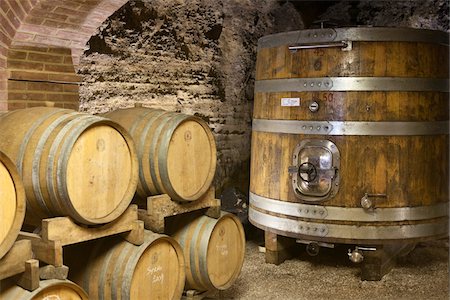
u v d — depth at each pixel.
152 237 3.35
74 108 4.67
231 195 6.41
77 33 4.52
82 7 4.20
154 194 3.73
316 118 4.34
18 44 4.17
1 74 4.11
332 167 4.27
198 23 5.96
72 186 2.87
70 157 2.85
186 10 5.77
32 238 2.80
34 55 4.32
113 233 3.15
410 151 4.27
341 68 4.25
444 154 4.52
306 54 4.39
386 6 7.00
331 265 5.02
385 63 4.21
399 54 4.24
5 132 3.04
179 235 3.91
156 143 3.62
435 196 4.43
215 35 6.21
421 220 4.36
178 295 3.57
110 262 3.20
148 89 5.47
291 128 4.47
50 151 2.84
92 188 2.99
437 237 4.48
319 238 4.37
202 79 6.10
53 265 2.73
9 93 4.19
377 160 4.22
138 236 3.26
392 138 4.23
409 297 4.18
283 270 4.88
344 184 4.27
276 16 6.97
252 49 6.75
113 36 5.04
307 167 4.32
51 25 4.23
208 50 6.14
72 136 2.84
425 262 5.09
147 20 5.37
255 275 4.74
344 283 4.52
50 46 4.41
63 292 2.72
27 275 2.55
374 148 4.23
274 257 5.03
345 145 4.25
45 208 2.91
